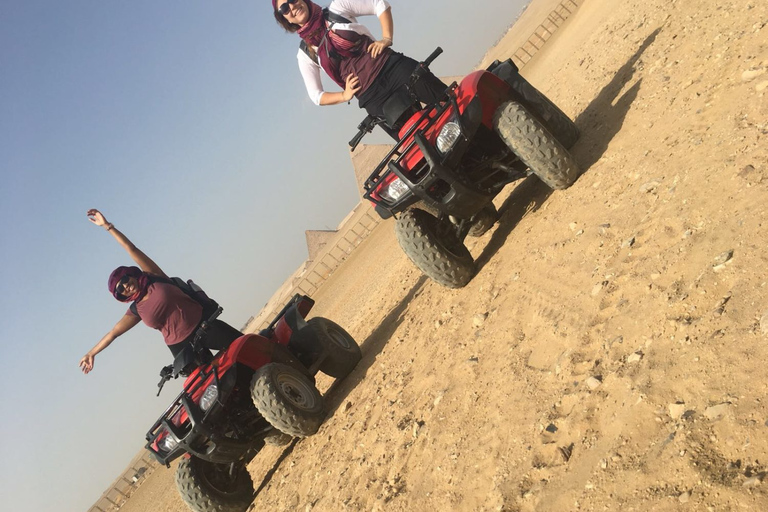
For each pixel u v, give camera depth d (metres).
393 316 7.93
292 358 6.46
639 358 2.77
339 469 4.76
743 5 5.36
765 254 2.65
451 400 4.01
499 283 4.98
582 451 2.63
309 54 5.74
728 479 1.97
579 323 3.43
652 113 5.09
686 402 2.36
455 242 5.76
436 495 3.25
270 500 5.77
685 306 2.80
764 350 2.26
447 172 5.02
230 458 6.03
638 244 3.58
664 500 2.09
